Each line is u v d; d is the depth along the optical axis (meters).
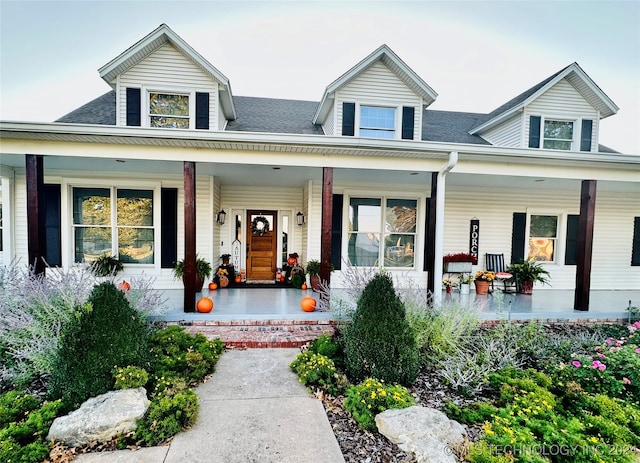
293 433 2.39
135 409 2.37
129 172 6.64
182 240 6.89
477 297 6.78
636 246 8.17
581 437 2.24
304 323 4.92
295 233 8.33
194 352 3.48
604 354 3.58
